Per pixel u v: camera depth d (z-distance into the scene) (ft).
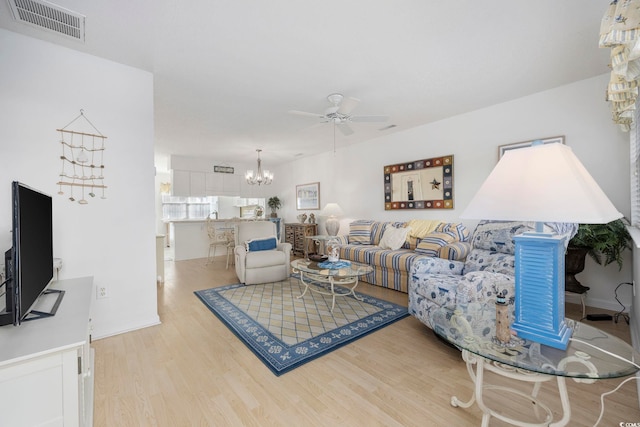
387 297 10.83
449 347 6.93
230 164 23.41
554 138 9.71
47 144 6.68
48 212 5.12
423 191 13.76
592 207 2.71
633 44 3.65
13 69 6.31
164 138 15.71
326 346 6.96
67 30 6.20
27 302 3.87
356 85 9.24
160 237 13.19
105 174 7.47
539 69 8.36
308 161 21.42
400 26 6.24
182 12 5.65
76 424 3.48
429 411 4.73
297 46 6.95
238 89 9.41
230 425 4.42
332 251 10.93
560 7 5.68
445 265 8.82
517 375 3.72
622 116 6.18
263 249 13.67
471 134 11.95
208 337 7.50
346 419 4.54
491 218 3.22
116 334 7.61
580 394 5.11
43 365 3.28
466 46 7.07
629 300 8.57
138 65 7.78
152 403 4.93
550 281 3.45
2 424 3.07
